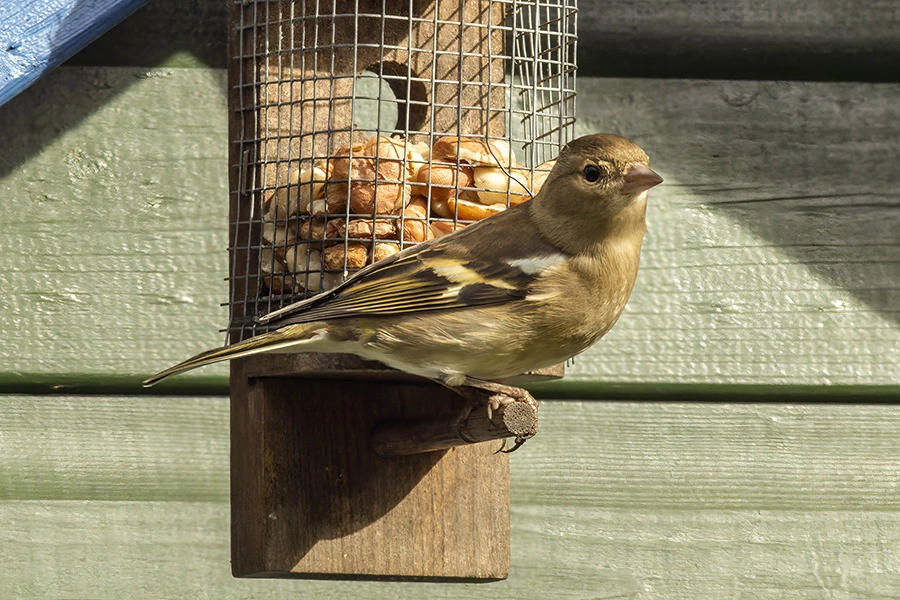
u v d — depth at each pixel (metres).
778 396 9.93
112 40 10.04
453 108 9.18
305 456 8.42
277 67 8.84
